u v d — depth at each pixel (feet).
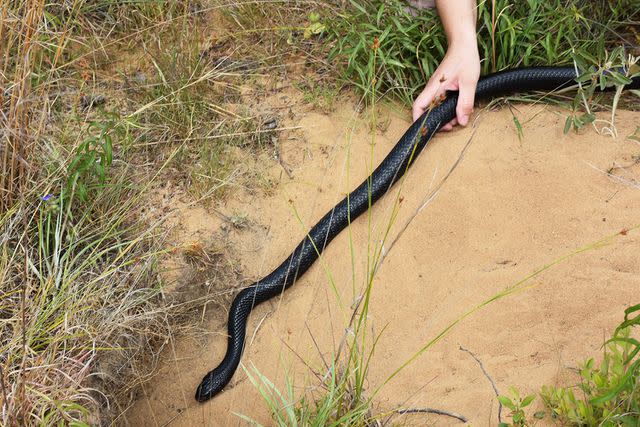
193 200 4.47
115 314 3.87
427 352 3.86
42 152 4.34
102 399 3.80
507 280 4.04
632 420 3.23
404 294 4.08
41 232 3.99
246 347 4.04
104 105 4.82
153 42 5.12
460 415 3.62
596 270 4.00
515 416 3.40
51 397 3.51
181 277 4.21
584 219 4.21
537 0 4.78
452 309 3.99
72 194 4.11
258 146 4.68
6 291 3.93
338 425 3.44
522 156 4.49
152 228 4.17
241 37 5.20
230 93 4.93
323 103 4.84
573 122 4.51
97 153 4.27
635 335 3.73
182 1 5.29
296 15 5.25
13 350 3.65
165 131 4.69
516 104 4.75
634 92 4.56
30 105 4.35
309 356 3.94
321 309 4.10
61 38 4.42
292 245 4.33
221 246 4.33
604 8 5.09
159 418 3.86
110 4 5.21
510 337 3.84
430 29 4.81
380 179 4.39
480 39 4.83
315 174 4.56
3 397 3.40
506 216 4.27
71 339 3.78
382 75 4.76
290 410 3.39
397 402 3.71
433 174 4.47
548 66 4.73
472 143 4.57
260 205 4.46
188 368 4.00
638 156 4.41
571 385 3.63
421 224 4.29
